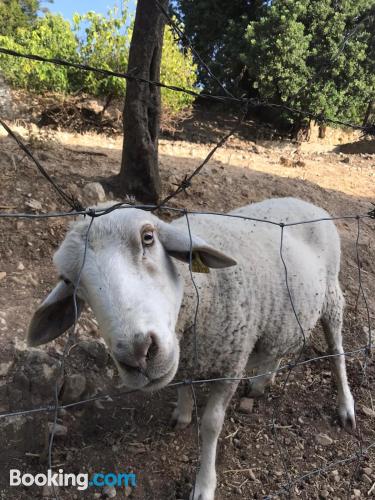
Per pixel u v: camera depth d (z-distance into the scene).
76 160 6.06
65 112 10.54
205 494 2.60
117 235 1.89
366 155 13.41
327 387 3.63
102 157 6.54
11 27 24.81
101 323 1.80
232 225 2.95
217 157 9.58
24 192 4.82
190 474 2.80
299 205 3.43
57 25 11.48
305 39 13.67
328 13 13.74
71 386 2.99
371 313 4.61
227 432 3.12
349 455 3.07
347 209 7.18
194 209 5.41
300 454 3.03
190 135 13.40
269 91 14.49
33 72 10.98
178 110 13.05
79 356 3.25
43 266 4.14
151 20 4.59
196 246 2.04
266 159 10.71
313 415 3.36
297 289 2.88
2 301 3.66
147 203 5.18
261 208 3.31
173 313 1.97
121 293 1.76
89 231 1.92
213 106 16.91
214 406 2.63
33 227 4.43
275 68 13.73
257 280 2.67
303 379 3.70
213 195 5.96
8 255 4.16
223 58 15.77
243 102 2.11
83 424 2.96
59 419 2.90
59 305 2.33
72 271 1.94
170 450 2.94
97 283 1.81
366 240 6.07
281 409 3.38
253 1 16.52
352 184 9.39
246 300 2.58
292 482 2.62
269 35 13.79
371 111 17.94
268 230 3.04
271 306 2.76
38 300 3.78
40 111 10.82
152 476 2.76
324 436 3.18
